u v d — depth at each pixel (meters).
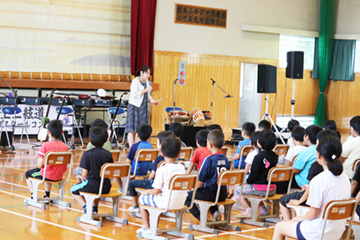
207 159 4.80
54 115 11.02
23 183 6.86
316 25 16.28
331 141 3.39
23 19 11.82
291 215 4.54
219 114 14.61
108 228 4.79
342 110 16.33
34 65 11.98
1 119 10.36
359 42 16.12
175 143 4.38
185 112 11.10
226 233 4.86
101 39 12.77
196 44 14.10
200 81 14.23
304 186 4.69
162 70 13.59
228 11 14.56
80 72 12.55
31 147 10.34
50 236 4.44
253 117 15.52
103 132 4.91
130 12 13.05
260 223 5.18
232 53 14.73
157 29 13.47
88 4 12.55
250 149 6.42
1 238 4.32
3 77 11.57
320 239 3.38
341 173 3.43
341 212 3.39
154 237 4.43
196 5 14.02
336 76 16.20
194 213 5.03
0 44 11.59
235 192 5.34
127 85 12.89
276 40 15.52
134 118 8.23
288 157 5.77
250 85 15.51
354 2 15.93
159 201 4.39
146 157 5.70
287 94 15.96
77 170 5.76
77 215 5.22
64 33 12.32
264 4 15.17
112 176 4.81
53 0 12.13
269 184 5.03
